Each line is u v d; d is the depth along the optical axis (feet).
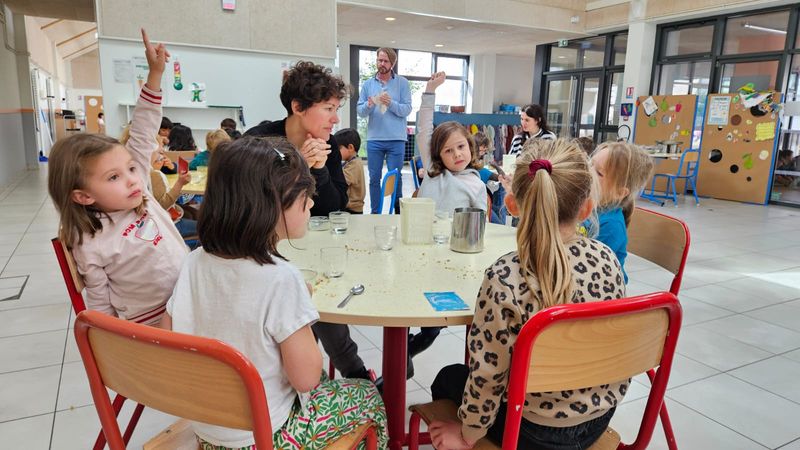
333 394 3.69
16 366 7.39
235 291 3.06
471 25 29.48
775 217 20.77
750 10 24.09
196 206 11.24
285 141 3.37
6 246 14.06
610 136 31.73
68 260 4.04
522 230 3.28
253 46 19.77
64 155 3.82
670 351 3.34
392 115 15.69
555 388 3.08
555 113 36.01
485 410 3.35
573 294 3.25
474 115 24.04
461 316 3.64
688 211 21.93
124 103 18.22
